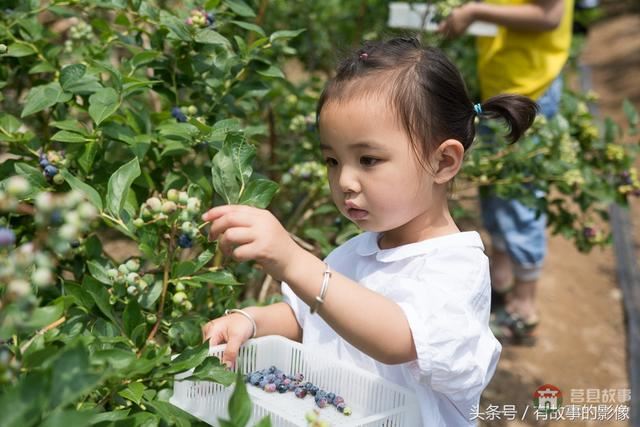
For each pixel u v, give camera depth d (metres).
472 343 1.21
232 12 1.96
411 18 2.74
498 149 2.47
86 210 0.84
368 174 1.27
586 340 3.32
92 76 1.48
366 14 3.68
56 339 1.14
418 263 1.32
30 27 1.69
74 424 0.73
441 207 1.38
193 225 1.17
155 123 1.64
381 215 1.28
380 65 1.30
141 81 1.45
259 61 1.70
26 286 0.79
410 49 1.35
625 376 3.06
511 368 3.00
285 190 2.54
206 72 1.70
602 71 8.34
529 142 2.41
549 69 2.85
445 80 1.34
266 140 2.85
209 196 1.51
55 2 1.73
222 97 1.69
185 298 1.24
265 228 1.12
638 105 7.00
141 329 1.18
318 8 3.52
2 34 1.66
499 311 3.21
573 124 2.66
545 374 3.00
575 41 4.06
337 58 1.46
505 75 2.90
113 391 1.08
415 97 1.28
